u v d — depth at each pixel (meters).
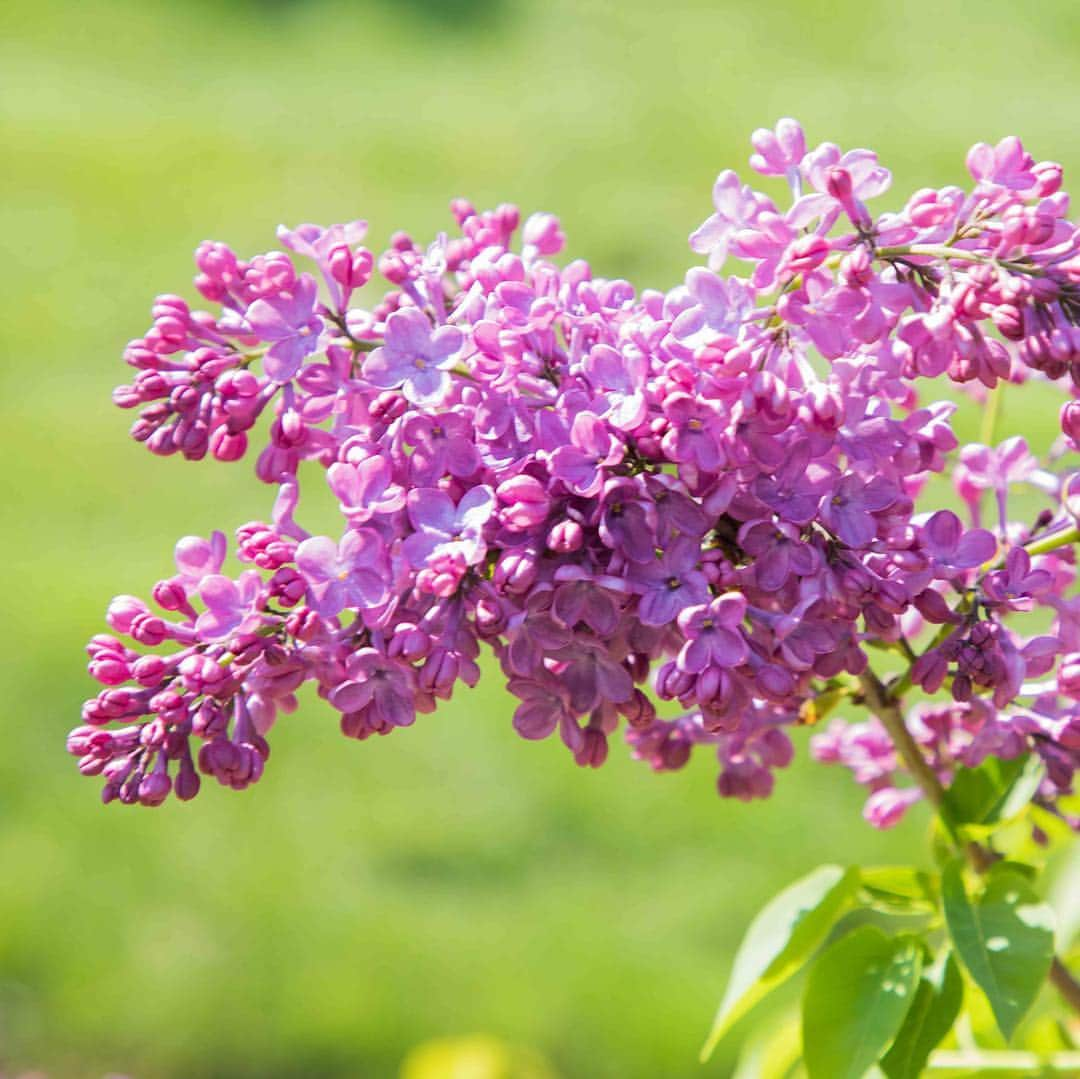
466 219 2.03
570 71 16.66
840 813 5.81
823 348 1.64
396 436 1.68
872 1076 1.97
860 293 1.63
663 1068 4.86
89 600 7.30
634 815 5.91
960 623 1.76
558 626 1.64
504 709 6.59
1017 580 1.74
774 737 2.11
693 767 6.14
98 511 8.26
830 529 1.66
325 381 1.75
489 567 1.74
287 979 5.26
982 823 2.07
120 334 10.80
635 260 11.57
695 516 1.63
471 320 1.78
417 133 14.73
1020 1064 2.26
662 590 1.63
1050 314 1.61
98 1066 5.04
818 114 14.92
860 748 2.23
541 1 18.70
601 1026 4.98
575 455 1.60
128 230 12.63
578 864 5.71
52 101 15.58
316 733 6.52
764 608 1.67
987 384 1.68
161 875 5.74
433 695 1.68
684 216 12.36
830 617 1.66
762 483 1.65
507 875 5.69
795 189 1.79
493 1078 4.15
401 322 1.69
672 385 1.61
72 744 1.72
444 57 17.22
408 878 5.71
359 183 13.54
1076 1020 2.70
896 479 1.72
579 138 14.43
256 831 5.95
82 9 17.92
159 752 1.72
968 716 1.92
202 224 12.74
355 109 15.45
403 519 1.68
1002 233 1.61
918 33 17.23
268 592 1.64
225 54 17.30
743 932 5.33
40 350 10.52
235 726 1.72
